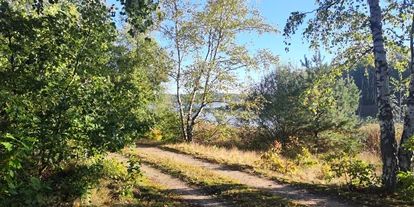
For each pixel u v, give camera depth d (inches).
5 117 190.5
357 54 388.5
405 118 300.7
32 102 223.0
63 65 239.8
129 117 235.3
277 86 766.5
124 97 264.4
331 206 269.6
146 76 708.7
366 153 622.2
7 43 230.7
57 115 208.7
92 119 210.5
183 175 377.1
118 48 694.5
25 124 193.0
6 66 230.1
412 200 251.6
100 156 276.1
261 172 410.3
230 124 803.4
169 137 807.7
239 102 746.8
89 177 264.2
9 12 217.6
